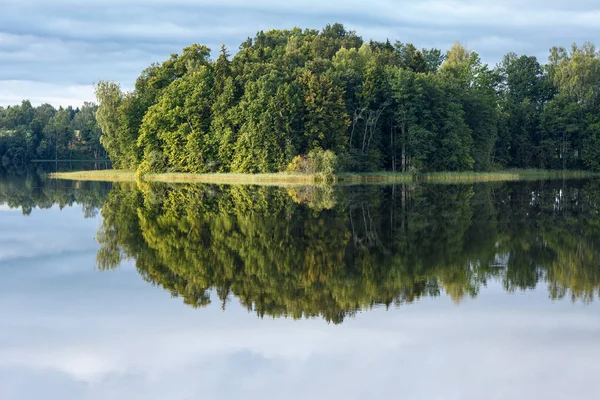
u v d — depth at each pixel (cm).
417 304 1988
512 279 2312
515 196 5953
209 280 2342
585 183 8250
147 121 9756
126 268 2572
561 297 2064
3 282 2344
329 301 2025
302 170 8306
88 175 10375
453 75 10806
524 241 3156
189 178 9025
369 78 9412
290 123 8525
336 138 8631
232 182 8194
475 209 4706
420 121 9594
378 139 9675
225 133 9056
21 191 6850
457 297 2067
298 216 4256
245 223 3900
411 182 8369
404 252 2867
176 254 2869
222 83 9450
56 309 1972
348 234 3422
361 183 8106
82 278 2398
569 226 3706
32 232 3625
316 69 9488
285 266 2575
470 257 2741
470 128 10581
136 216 4366
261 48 10512
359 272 2447
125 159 10850
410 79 9375
